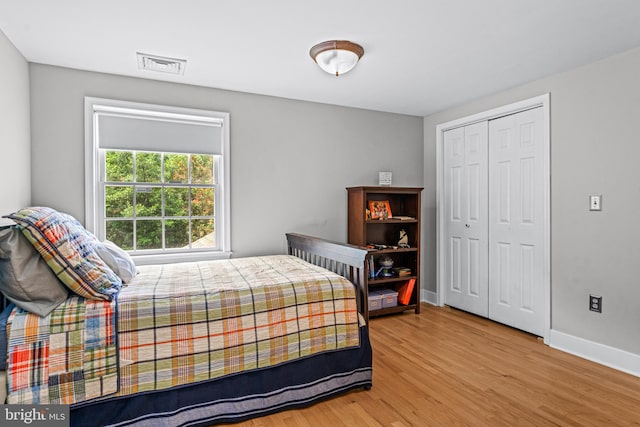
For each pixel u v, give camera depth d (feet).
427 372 8.05
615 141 8.23
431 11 6.42
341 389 7.09
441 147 13.37
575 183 9.04
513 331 10.67
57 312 5.37
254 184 11.18
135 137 9.77
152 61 8.65
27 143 8.44
